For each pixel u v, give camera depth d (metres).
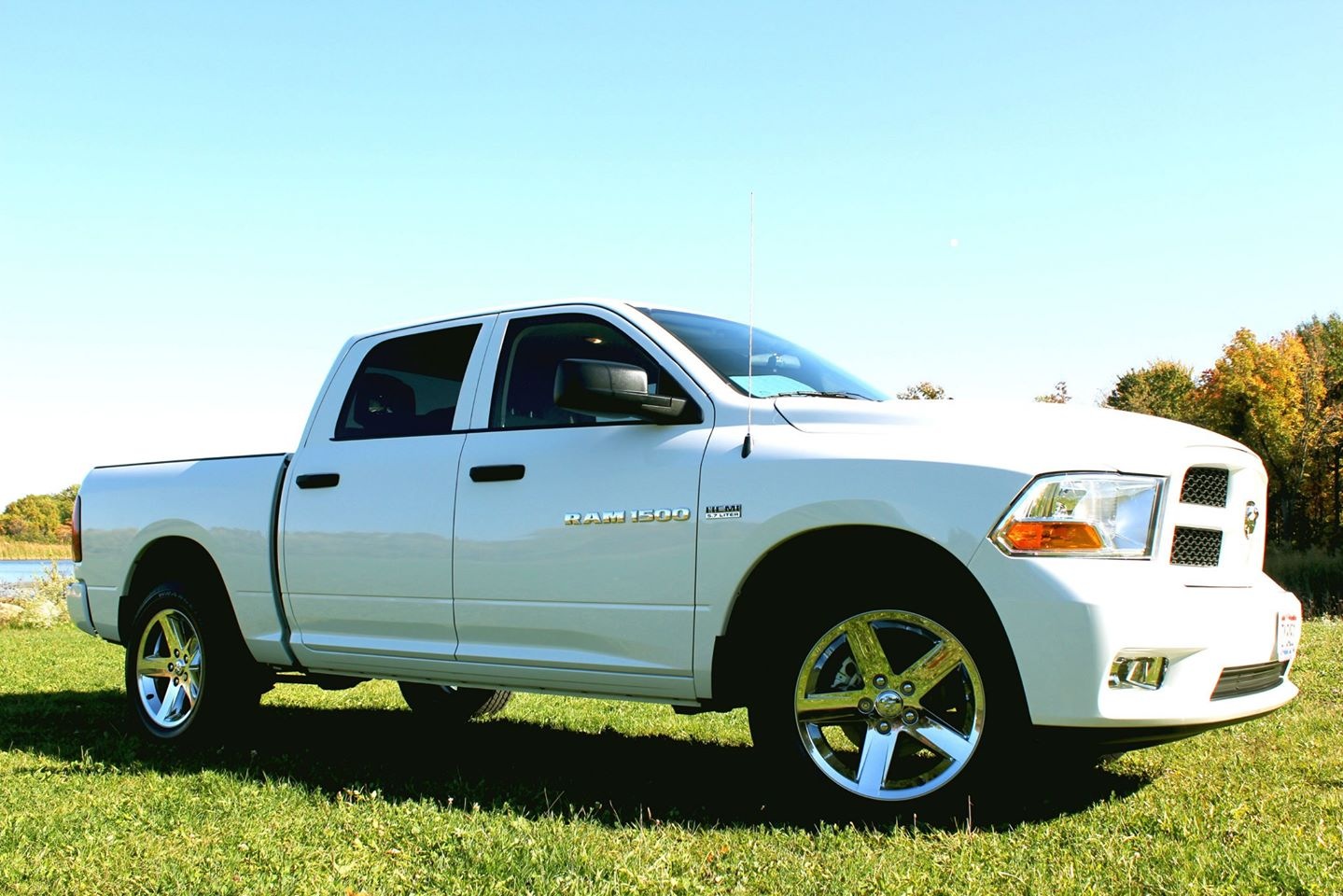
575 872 3.02
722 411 4.12
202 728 5.36
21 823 3.65
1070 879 2.90
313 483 5.14
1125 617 3.32
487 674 4.55
